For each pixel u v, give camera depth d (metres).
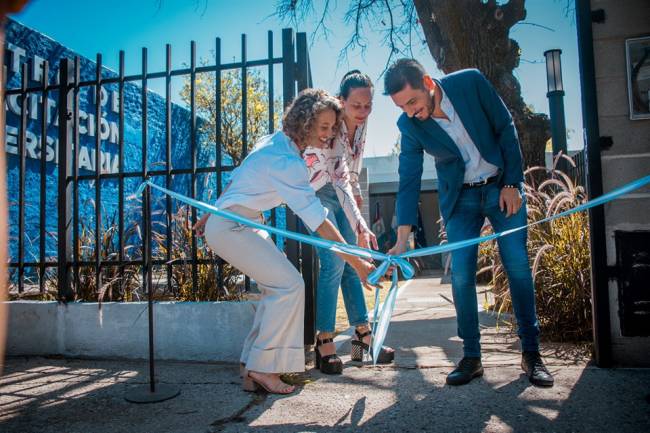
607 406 1.97
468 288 2.46
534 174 5.76
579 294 3.09
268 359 2.35
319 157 2.86
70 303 3.33
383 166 14.47
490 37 5.91
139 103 9.05
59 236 3.41
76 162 3.47
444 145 2.49
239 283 3.63
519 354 2.87
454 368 2.64
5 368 3.01
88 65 7.82
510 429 1.80
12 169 6.35
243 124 3.27
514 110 5.99
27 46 6.69
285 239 3.25
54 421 2.07
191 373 2.80
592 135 2.55
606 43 2.56
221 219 2.38
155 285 3.72
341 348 3.28
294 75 3.31
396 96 2.37
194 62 3.33
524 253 2.44
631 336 2.50
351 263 2.21
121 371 2.88
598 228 2.53
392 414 2.01
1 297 0.65
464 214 2.58
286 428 1.92
